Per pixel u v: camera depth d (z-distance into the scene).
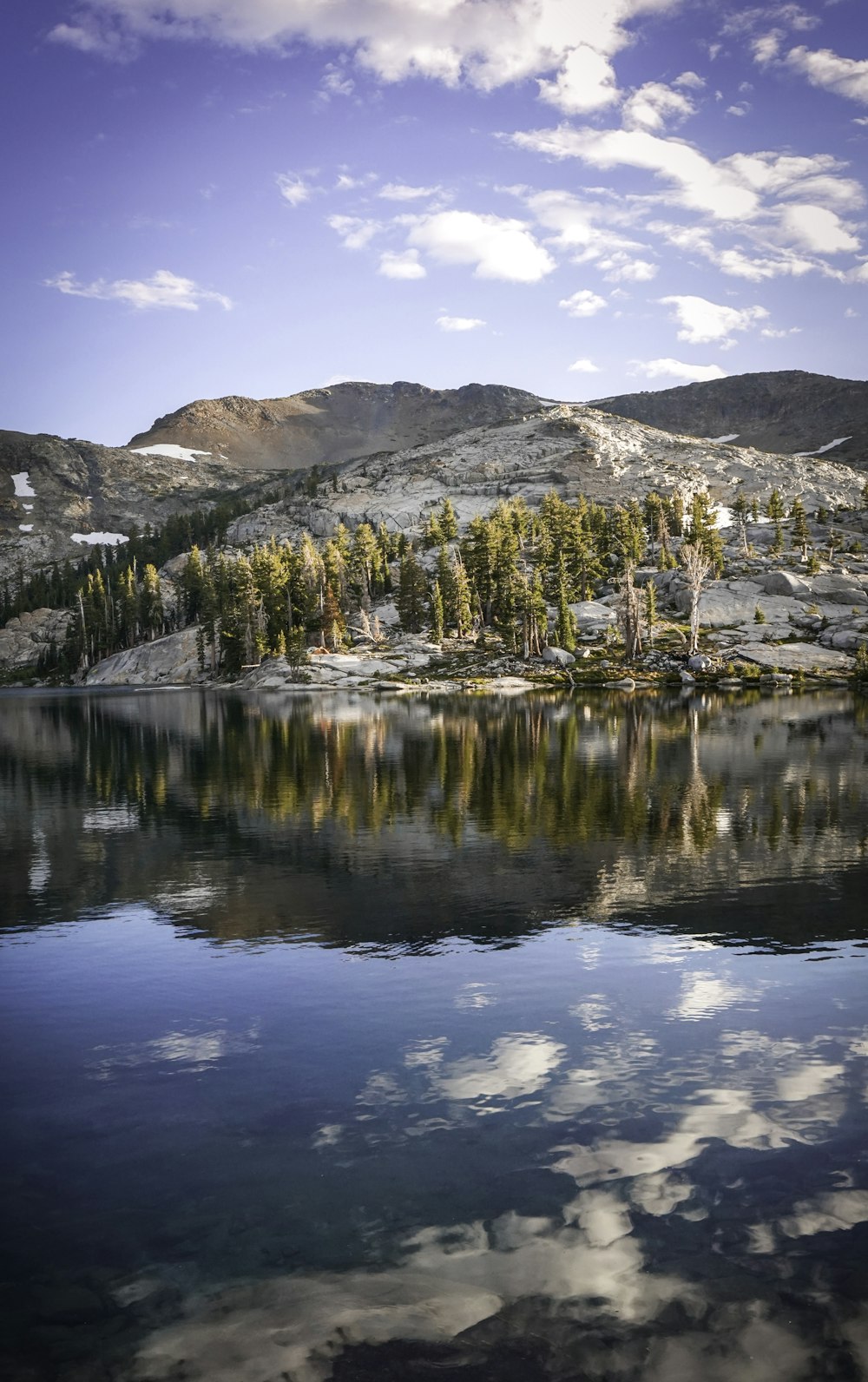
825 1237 8.23
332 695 130.00
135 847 28.05
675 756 49.53
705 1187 9.07
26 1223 8.70
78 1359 6.90
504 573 175.00
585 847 26.69
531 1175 9.34
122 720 90.56
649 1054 12.36
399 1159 9.70
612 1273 7.79
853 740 57.81
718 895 21.19
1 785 43.56
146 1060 12.45
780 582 167.00
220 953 17.36
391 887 22.31
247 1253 8.20
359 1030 13.38
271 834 29.61
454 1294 7.58
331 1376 6.65
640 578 188.00
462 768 45.84
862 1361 6.74
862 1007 14.11
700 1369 6.69
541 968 16.14
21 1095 11.43
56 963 16.98
